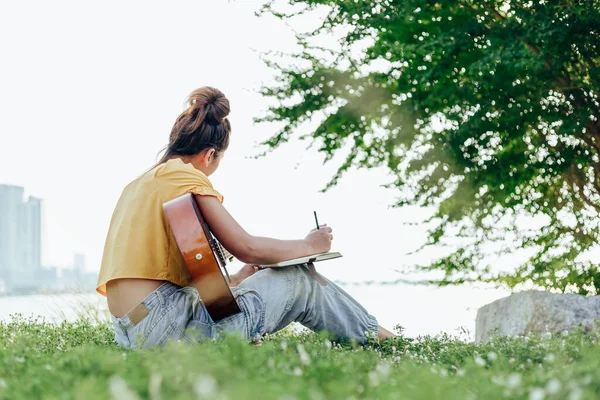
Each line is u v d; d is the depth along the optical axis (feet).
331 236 11.96
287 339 11.59
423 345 12.26
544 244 21.48
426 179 20.94
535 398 5.61
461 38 19.12
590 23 18.17
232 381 5.34
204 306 10.67
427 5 19.97
